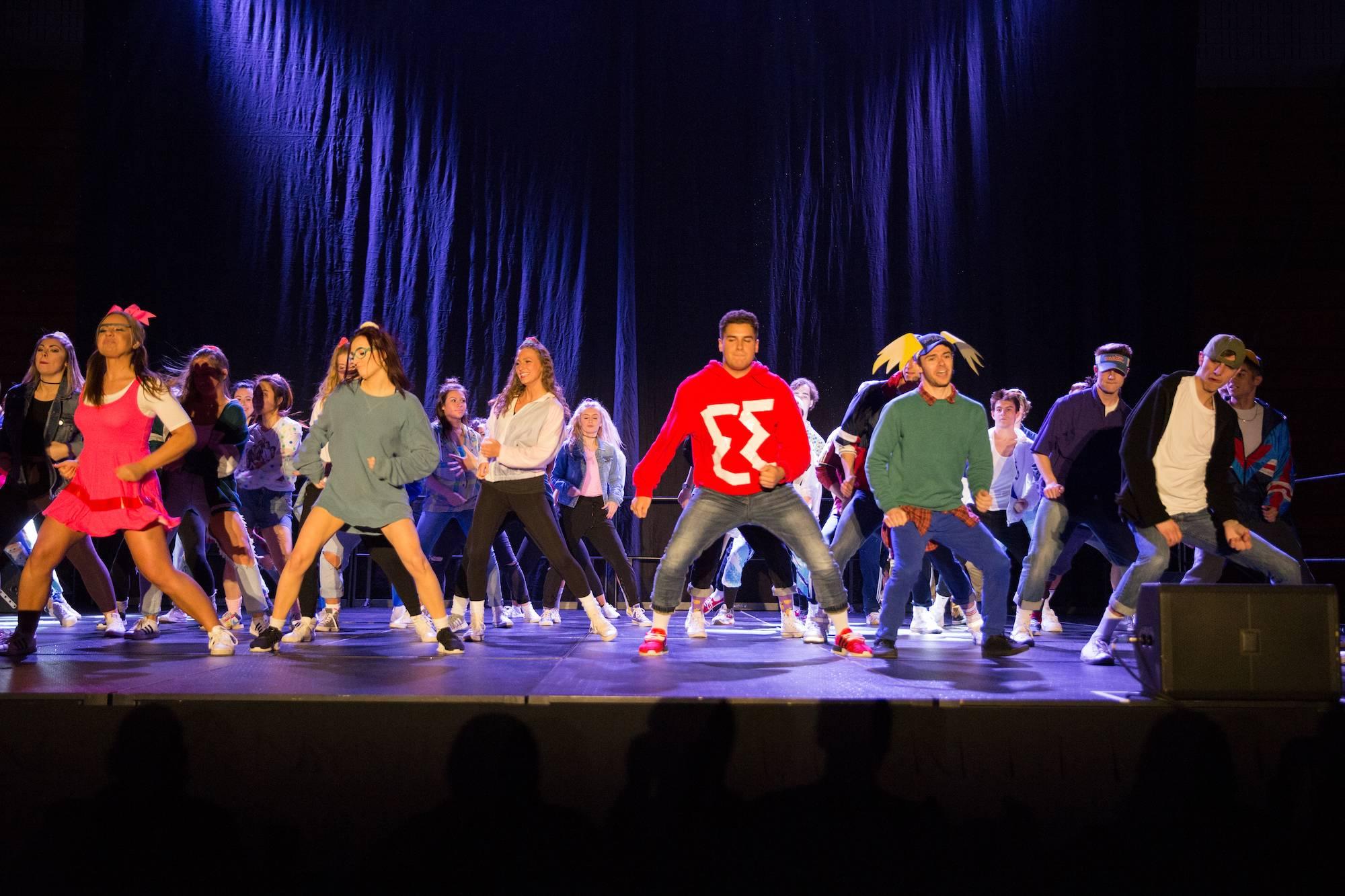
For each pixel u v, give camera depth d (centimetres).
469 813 237
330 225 746
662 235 744
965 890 239
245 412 521
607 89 752
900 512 353
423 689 255
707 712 240
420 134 752
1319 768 243
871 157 748
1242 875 241
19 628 329
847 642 375
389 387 375
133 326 337
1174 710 243
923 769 241
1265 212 783
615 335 738
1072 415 444
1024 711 243
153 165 742
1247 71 788
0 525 404
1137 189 743
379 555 403
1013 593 596
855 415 431
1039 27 750
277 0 755
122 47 745
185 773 237
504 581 709
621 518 724
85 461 334
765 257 743
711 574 470
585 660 343
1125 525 441
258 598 456
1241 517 367
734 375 378
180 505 442
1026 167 746
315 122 751
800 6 755
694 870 237
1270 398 769
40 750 237
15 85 785
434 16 757
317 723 238
